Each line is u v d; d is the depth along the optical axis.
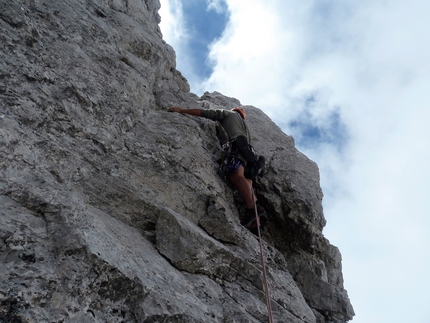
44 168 3.58
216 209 4.84
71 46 5.07
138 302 2.90
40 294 2.44
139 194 4.38
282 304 4.48
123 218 4.13
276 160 7.00
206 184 5.29
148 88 6.11
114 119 4.95
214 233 4.74
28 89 4.00
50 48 4.70
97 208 3.99
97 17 6.27
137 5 8.21
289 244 6.45
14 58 4.05
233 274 4.34
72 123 4.28
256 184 6.49
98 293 2.73
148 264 3.55
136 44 6.57
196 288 3.79
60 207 3.09
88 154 4.27
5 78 3.82
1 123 3.47
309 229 6.20
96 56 5.39
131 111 5.35
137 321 2.81
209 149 6.05
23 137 3.58
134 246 3.71
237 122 6.30
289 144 7.79
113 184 4.26
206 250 4.17
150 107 6.11
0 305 2.26
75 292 2.61
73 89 4.52
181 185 4.91
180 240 4.04
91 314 2.62
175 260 3.93
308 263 6.29
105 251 2.99
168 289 3.34
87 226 3.13
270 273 4.71
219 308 3.72
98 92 4.91
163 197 4.64
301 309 4.64
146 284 3.04
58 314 2.45
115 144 4.74
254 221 5.94
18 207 2.96
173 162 5.11
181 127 5.87
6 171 3.16
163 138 5.37
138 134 5.22
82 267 2.71
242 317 3.78
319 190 6.77
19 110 3.77
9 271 2.45
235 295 4.11
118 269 2.85
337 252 6.75
